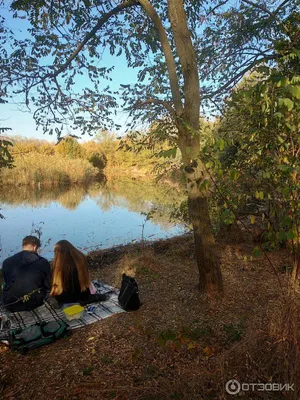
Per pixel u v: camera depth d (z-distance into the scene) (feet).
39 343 11.13
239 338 10.78
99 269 20.42
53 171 91.20
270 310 11.09
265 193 9.59
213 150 9.44
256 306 13.43
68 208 54.85
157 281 17.12
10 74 15.94
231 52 19.51
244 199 10.26
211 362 9.46
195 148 12.69
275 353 7.84
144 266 18.93
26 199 67.05
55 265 13.97
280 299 9.45
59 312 13.46
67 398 8.60
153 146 15.85
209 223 14.20
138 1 14.35
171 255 22.35
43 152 105.29
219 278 14.40
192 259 21.22
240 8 18.70
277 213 9.81
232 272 17.79
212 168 10.07
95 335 11.77
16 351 10.92
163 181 28.76
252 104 9.15
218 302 13.89
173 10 13.37
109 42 18.49
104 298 14.70
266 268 18.12
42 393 8.88
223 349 10.37
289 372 7.61
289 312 8.30
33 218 45.42
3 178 80.12
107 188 88.84
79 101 17.03
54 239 33.24
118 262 21.06
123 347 10.90
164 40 13.98
